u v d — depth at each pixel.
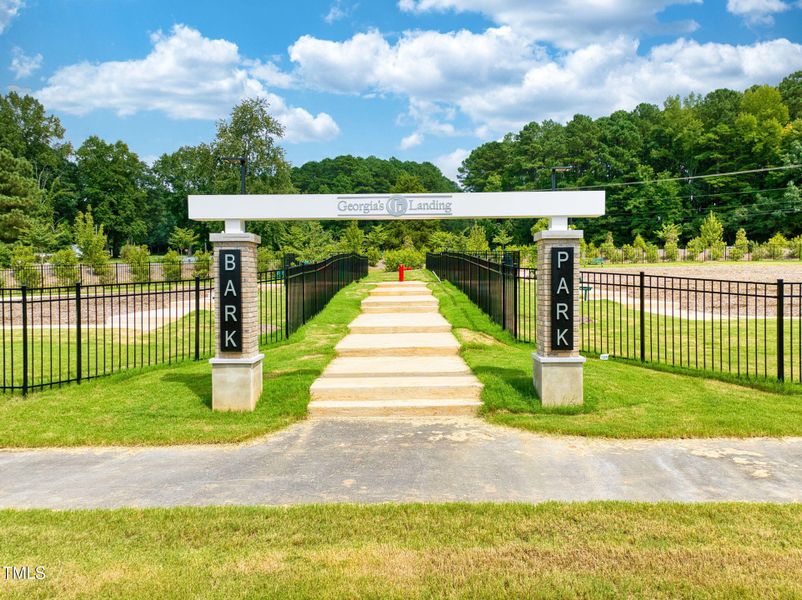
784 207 66.31
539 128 95.75
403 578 3.90
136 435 7.21
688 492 5.38
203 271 36.19
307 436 7.29
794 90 88.75
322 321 14.02
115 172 84.75
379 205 7.96
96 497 5.46
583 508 4.95
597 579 3.86
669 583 3.80
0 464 6.45
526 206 7.93
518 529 4.60
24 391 9.05
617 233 77.44
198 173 60.25
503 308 12.70
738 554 4.15
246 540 4.49
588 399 8.28
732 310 18.45
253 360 8.11
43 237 46.03
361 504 5.16
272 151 57.38
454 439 7.08
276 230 56.62
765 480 5.66
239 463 6.36
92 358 12.34
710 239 53.88
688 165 80.31
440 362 10.02
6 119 76.50
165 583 3.85
